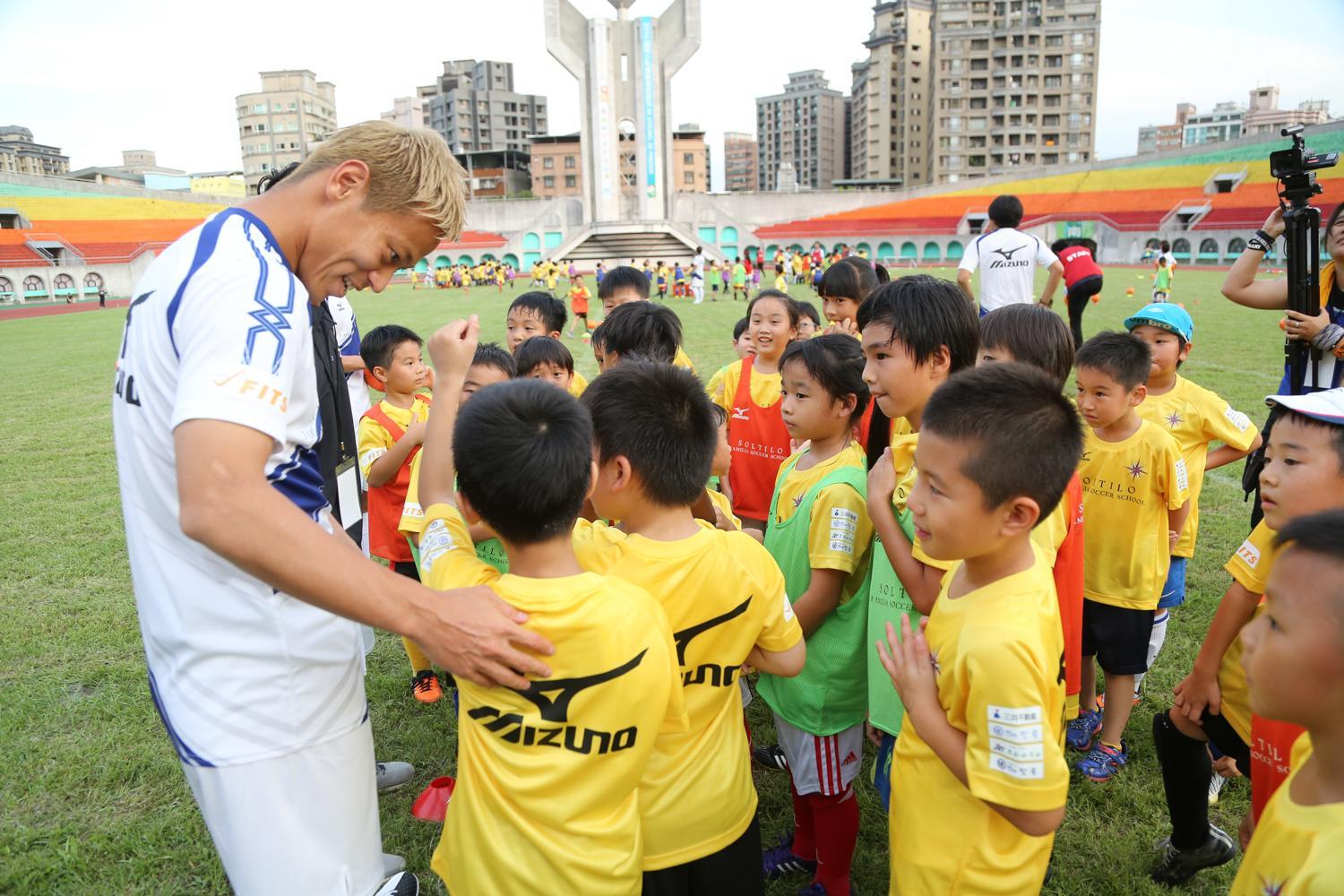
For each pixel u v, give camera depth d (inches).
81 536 230.7
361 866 74.6
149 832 109.7
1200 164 2015.3
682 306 1041.5
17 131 4940.9
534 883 62.8
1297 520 49.6
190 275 61.3
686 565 71.5
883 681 89.7
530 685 62.1
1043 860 67.5
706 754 73.0
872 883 100.3
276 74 4232.3
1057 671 66.9
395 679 153.6
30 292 1611.7
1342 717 47.4
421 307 1027.9
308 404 67.9
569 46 2207.2
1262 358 466.9
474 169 3558.1
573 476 61.1
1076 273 286.8
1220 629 84.1
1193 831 95.4
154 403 62.8
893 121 4252.0
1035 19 3496.6
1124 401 116.9
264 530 55.3
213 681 65.1
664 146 2209.6
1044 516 63.9
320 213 69.1
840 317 175.6
